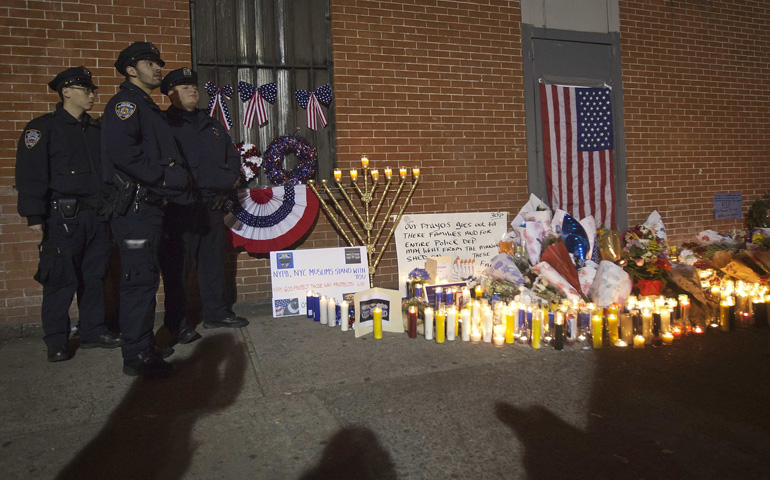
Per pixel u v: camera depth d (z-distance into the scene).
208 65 5.90
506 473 2.55
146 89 4.00
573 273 5.39
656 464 2.62
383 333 4.95
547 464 2.62
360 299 4.82
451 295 5.13
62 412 3.29
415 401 3.40
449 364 4.08
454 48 6.69
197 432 3.01
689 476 2.51
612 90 7.54
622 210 7.57
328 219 6.21
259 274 5.95
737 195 8.36
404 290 6.01
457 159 6.71
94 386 3.71
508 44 6.96
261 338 4.82
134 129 3.68
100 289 4.67
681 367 3.99
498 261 5.71
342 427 3.05
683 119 7.98
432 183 6.60
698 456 2.69
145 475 2.57
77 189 4.38
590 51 7.43
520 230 6.03
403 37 6.46
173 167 3.89
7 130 5.07
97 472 2.60
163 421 3.15
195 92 4.73
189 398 3.49
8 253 5.08
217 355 4.35
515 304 4.84
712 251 6.89
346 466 2.63
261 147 6.10
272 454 2.76
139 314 3.87
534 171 7.10
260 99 6.03
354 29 6.26
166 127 3.98
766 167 8.42
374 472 2.57
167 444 2.87
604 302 5.03
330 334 4.94
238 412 3.26
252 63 6.06
